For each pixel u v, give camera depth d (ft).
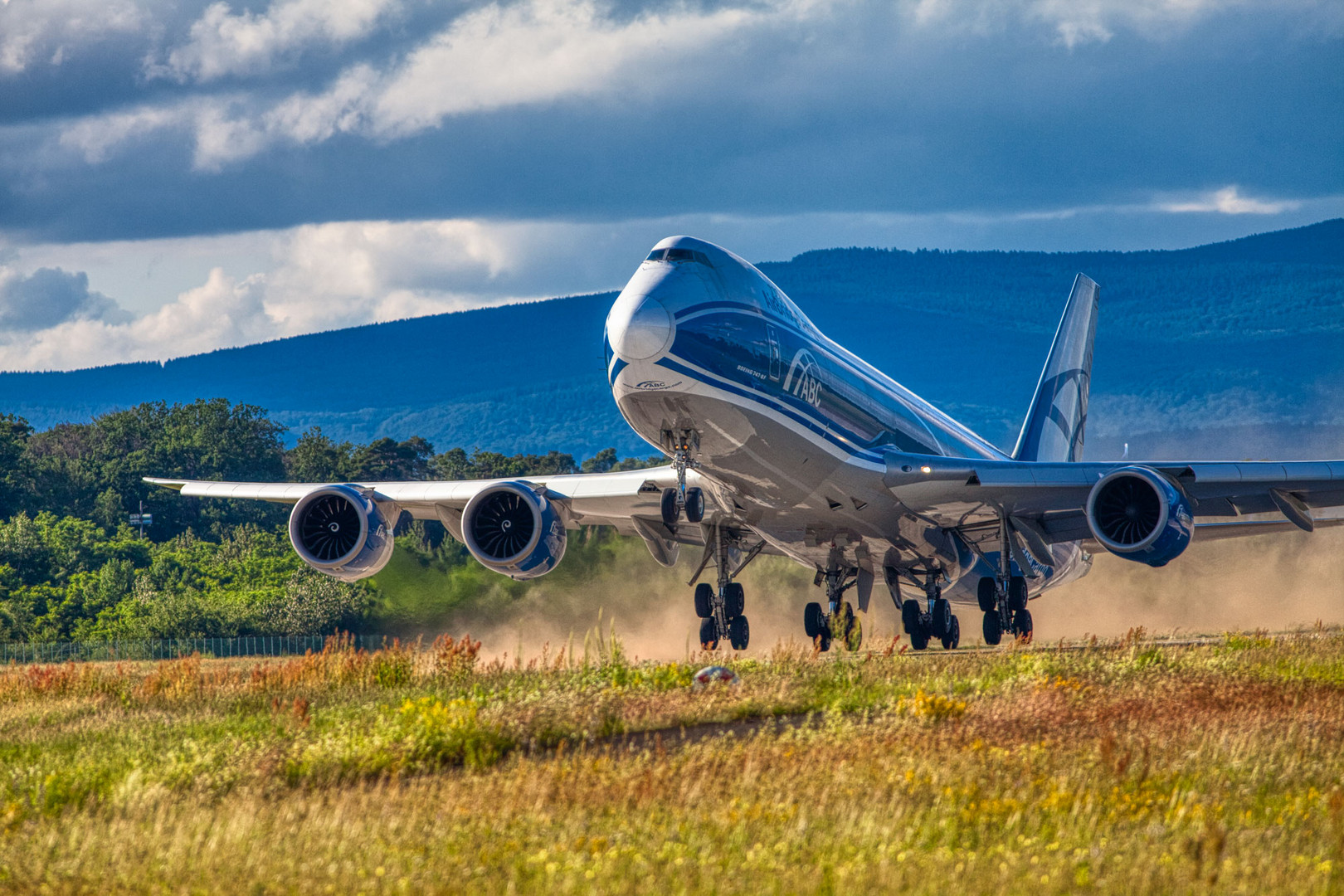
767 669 245.04
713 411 269.03
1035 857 115.85
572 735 180.34
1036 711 183.83
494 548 324.60
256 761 164.35
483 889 109.29
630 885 108.68
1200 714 181.88
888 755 154.20
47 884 115.96
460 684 246.27
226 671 296.10
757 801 133.59
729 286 277.44
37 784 159.94
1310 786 147.64
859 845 118.83
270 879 113.80
